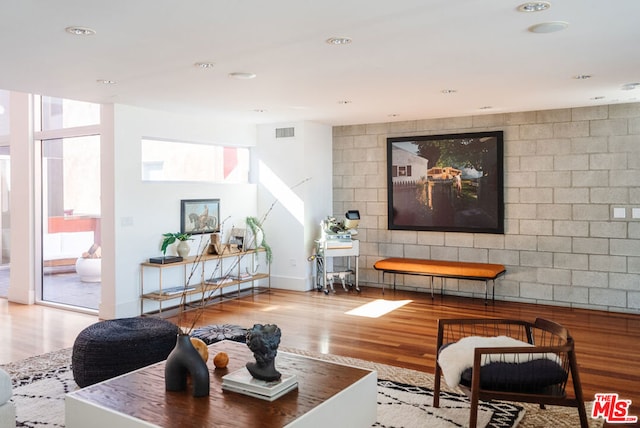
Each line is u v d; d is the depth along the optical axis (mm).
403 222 7312
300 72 4273
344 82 4664
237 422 2205
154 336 3570
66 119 6211
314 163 7430
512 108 6219
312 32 3217
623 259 5961
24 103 6473
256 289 7426
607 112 5996
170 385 2564
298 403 2402
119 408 2354
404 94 5266
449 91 5129
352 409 2629
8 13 2824
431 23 3062
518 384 2764
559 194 6297
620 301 5984
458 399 3441
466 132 6836
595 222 6102
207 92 5082
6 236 6965
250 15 2895
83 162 6098
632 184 5891
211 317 5797
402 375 3895
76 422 2473
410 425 3045
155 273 6152
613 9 2854
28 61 3842
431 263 6773
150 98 5371
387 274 7477
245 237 7109
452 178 6938
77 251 6184
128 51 3602
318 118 6977
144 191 6012
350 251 7129
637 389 3641
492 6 2793
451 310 6098
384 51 3652
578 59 3922
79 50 3564
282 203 7422
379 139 7477
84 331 3631
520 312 5988
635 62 4023
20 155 6555
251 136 7559
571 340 2779
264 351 2496
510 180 6586
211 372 2834
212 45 3473
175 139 6418
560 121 6266
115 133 5664
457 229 6930
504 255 6641
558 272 6320
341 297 6863
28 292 6531
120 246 5730
